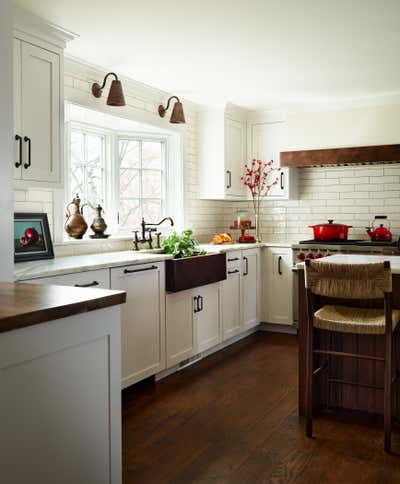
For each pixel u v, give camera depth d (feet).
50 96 10.32
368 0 9.19
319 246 16.34
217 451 8.76
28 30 9.75
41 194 11.85
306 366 10.39
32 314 4.49
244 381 12.53
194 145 17.61
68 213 13.80
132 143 16.17
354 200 17.87
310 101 17.10
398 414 9.84
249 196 18.63
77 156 14.52
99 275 10.43
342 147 16.85
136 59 12.46
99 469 5.37
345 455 8.59
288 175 17.85
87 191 14.82
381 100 16.38
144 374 11.81
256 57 12.40
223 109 17.08
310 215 18.57
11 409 4.42
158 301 12.31
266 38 11.10
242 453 8.68
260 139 18.40
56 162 10.50
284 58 12.51
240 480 7.79
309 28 10.54
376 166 17.48
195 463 8.33
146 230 14.82
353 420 10.06
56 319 4.78
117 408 5.60
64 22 10.12
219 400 11.23
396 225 17.25
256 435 9.39
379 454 8.62
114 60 12.53
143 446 8.96
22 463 4.52
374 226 17.56
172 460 8.44
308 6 9.43
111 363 5.51
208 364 14.05
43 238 11.62
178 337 13.16
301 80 14.52
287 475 7.93
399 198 17.17
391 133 16.26
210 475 7.94
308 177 18.58
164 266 12.54
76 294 5.44
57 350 4.83
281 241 18.88
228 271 15.65
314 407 10.64
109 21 10.08
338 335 10.43
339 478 7.83
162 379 12.76
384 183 17.38
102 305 5.26
